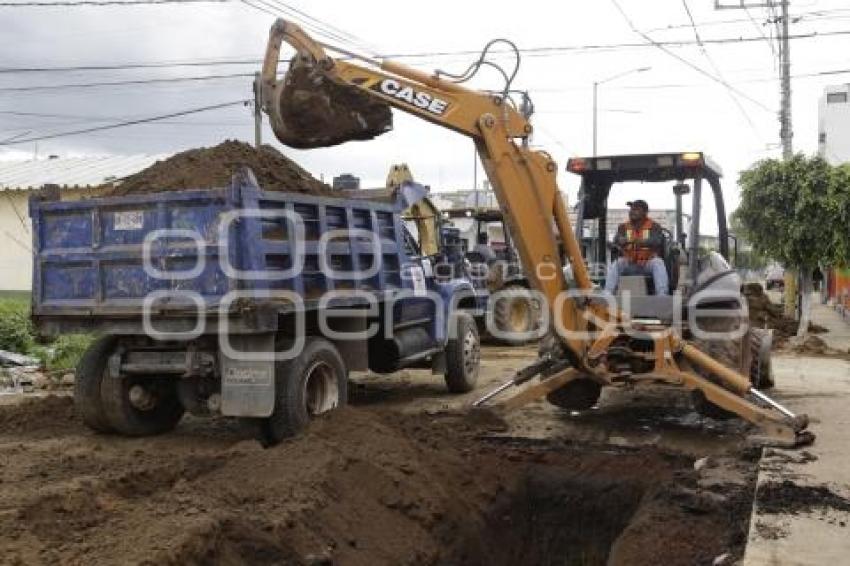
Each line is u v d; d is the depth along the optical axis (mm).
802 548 5207
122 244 7852
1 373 12320
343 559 5598
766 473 6875
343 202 8719
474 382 11516
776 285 45469
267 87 8367
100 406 8422
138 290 7785
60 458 7312
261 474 6320
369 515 6203
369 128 8414
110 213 7906
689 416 9719
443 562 6355
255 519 5391
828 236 17453
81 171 26547
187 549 4742
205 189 7586
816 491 6371
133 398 8336
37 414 9398
